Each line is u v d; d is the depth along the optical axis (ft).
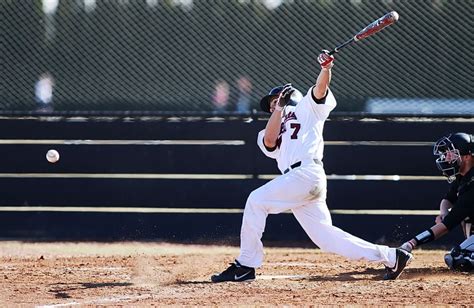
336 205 112.27
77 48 116.78
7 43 116.78
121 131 114.42
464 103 115.03
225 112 114.93
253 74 115.85
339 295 64.95
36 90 116.26
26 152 114.52
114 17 116.78
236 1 116.37
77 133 114.52
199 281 73.61
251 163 113.09
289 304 60.90
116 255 97.19
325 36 116.16
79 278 75.92
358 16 116.26
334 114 112.88
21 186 113.80
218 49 116.16
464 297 63.82
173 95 116.16
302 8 116.26
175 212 113.09
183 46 116.26
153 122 114.11
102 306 60.75
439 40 115.55
